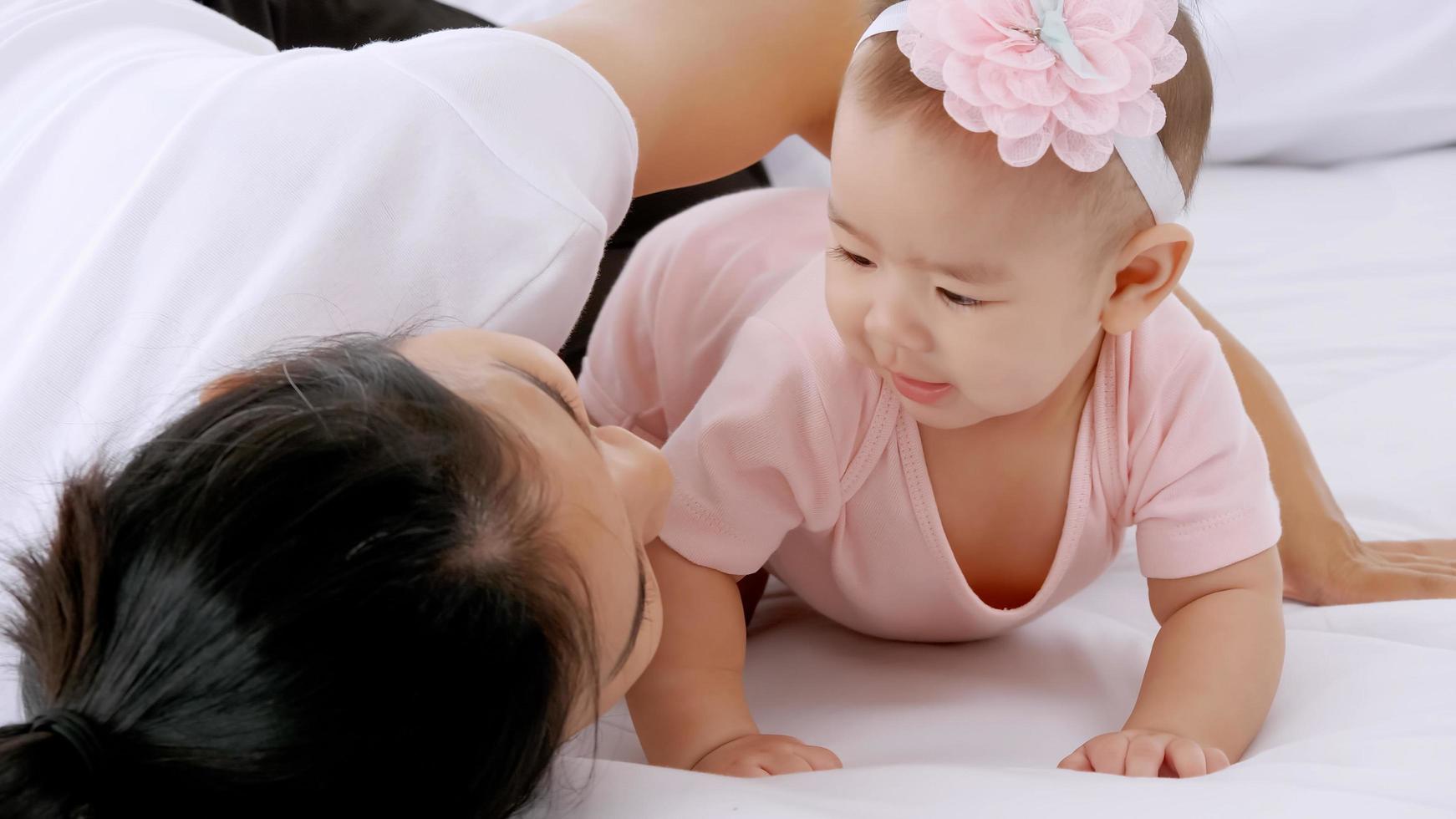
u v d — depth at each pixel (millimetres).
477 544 476
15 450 615
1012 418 820
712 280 1003
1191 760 699
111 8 880
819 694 864
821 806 552
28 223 719
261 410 482
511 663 475
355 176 670
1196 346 852
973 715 820
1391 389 1220
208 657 439
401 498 462
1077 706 835
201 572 443
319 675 440
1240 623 813
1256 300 1391
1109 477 854
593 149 757
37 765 424
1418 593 954
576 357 1248
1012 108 655
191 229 655
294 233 657
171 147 680
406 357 556
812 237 1003
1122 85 671
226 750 440
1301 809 531
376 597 446
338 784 450
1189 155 761
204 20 936
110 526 464
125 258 654
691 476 842
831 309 753
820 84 1019
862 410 834
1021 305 709
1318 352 1289
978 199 675
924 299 713
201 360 617
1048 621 955
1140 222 741
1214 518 832
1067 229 698
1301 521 991
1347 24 1713
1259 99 1720
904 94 690
